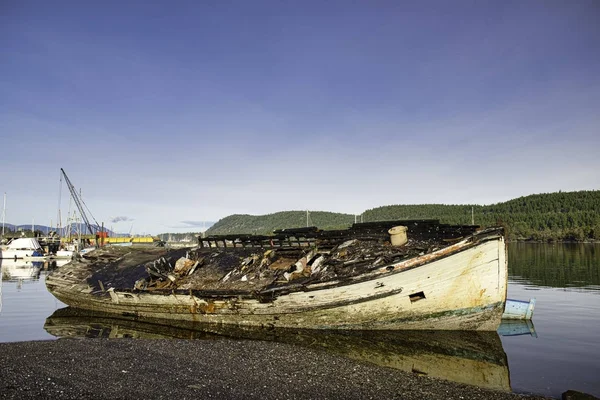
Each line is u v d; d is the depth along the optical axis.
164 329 19.31
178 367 11.40
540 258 62.75
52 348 13.41
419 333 17.03
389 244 19.17
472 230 18.12
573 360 13.74
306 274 18.86
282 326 18.41
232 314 19.19
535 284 33.72
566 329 18.33
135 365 11.50
